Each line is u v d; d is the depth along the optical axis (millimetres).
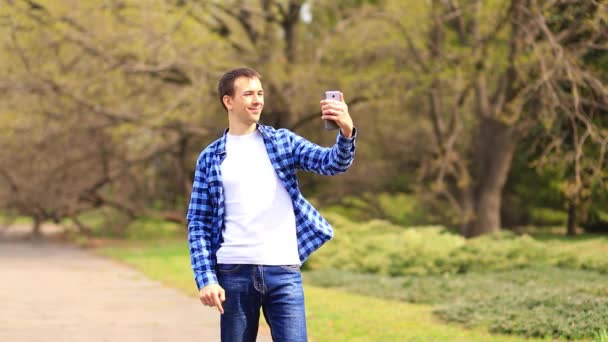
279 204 3793
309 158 3748
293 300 3750
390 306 9688
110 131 22344
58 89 19359
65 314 9203
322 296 10859
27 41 18500
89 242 25125
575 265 12602
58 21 18359
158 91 21719
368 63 20953
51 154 23531
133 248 22500
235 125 3865
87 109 20859
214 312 9383
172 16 19047
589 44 13344
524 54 16375
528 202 25906
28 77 19094
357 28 21188
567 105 14227
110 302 10391
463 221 20578
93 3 18359
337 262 14414
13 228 37031
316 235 3826
